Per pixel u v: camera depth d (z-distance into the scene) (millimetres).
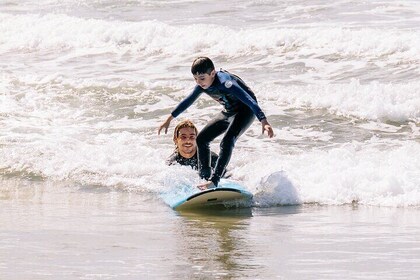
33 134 39469
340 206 28531
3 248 21141
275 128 39781
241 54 53562
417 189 28953
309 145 36844
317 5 65500
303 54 51906
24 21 67062
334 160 32219
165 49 56969
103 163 34625
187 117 42031
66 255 20266
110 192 31344
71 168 34312
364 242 22266
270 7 66750
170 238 22891
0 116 43094
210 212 27797
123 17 68812
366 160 31922
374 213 27078
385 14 60844
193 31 57938
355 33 52688
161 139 38219
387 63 48656
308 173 31234
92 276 18031
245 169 32500
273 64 50969
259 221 26000
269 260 19891
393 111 40688
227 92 28578
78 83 48844
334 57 50688
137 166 33688
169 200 29188
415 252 20828
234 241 22469
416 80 45469
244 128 28969
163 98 45594
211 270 18734
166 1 73188
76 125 41562
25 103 45812
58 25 64625
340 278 18000
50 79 50062
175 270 18703
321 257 20266
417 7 62812
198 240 22594
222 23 62500
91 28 62469
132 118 42719
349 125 40000
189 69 52156
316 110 42094
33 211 27578
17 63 57500
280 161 33062
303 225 25172
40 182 33250
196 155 32219
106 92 47031
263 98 44156
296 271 18688
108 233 23609
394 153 33000
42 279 17750
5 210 27703
